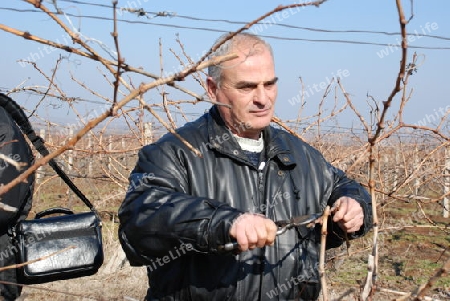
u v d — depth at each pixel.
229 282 1.81
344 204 1.81
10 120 1.96
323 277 1.47
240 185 1.91
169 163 1.88
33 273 2.07
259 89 1.85
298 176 2.00
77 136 1.26
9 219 1.93
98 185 9.95
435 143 6.01
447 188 6.58
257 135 1.99
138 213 1.77
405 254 7.89
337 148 6.16
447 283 6.66
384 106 1.43
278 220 1.91
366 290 1.49
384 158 6.39
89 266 2.17
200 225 1.63
